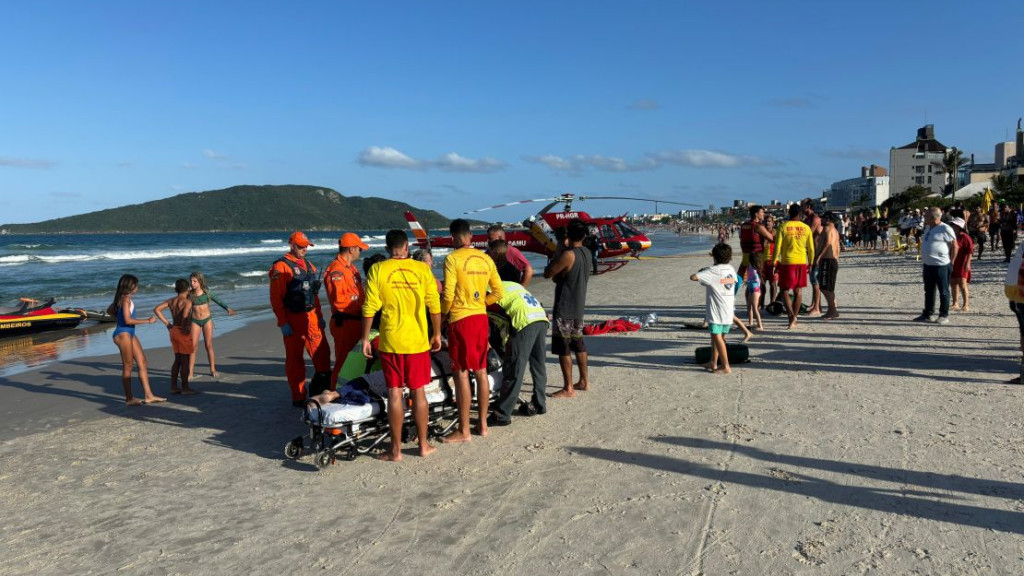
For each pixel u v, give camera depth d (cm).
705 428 600
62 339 1448
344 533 426
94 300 2222
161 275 3197
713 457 527
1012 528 389
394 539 414
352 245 697
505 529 421
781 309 1266
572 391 736
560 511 443
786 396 693
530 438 597
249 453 598
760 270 1127
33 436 682
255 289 2494
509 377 632
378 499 478
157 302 2002
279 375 952
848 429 576
